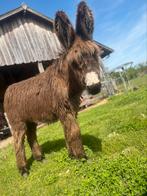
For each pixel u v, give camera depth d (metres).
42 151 1.59
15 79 4.80
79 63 1.11
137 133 1.48
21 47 3.92
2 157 1.99
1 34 3.84
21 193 1.25
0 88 4.56
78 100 1.30
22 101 1.39
